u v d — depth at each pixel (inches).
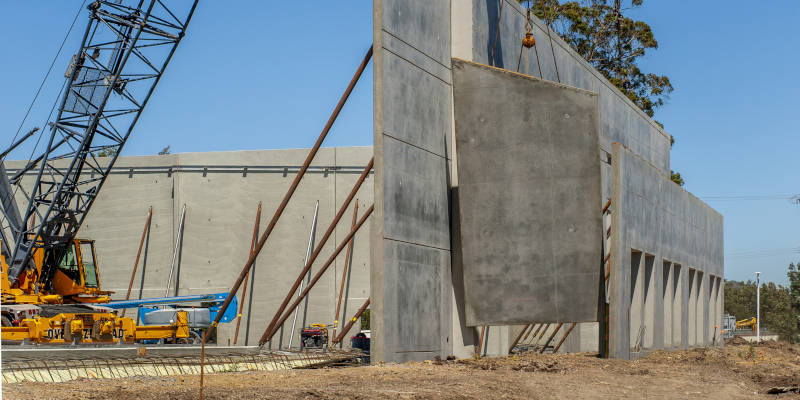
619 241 1007.0
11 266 1048.8
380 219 825.5
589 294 944.9
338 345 1574.8
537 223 951.0
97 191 1141.1
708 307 1724.9
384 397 471.2
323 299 1640.0
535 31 1226.0
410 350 866.8
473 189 960.3
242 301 1583.4
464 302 995.3
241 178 1684.3
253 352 932.0
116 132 1124.5
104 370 646.5
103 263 1696.6
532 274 952.3
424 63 935.7
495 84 950.4
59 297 1005.8
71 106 1111.6
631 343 1104.8
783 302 4923.7
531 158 951.0
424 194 920.9
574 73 1357.0
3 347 705.0
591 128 942.4
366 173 916.0
